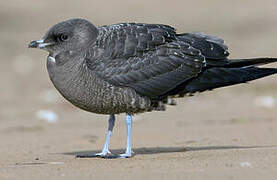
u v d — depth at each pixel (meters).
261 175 11.40
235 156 13.55
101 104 14.12
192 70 14.55
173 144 16.23
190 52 14.55
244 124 19.14
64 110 22.83
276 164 12.43
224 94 24.73
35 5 38.41
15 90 26.02
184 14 37.38
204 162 12.89
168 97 14.69
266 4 38.75
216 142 16.22
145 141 16.89
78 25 13.98
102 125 20.20
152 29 14.52
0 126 20.14
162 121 20.25
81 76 13.81
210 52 14.77
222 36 33.69
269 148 14.55
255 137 16.81
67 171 12.40
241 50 31.03
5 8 37.56
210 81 14.70
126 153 14.22
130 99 14.20
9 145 16.80
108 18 36.12
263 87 25.64
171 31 14.74
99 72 13.86
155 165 12.75
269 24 35.59
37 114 21.98
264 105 22.52
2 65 30.00
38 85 26.84
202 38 14.93
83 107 14.21
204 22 36.00
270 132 17.56
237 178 11.20
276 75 27.22
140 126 19.52
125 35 14.23
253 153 13.86
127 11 37.50
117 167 12.70
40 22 35.75
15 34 34.19
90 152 15.52
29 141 17.42
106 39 14.08
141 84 14.21
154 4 38.91
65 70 13.86
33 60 30.86
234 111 21.58
